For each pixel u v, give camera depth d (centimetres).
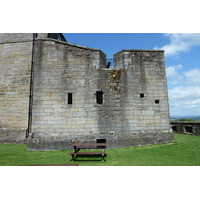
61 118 902
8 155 757
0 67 1143
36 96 903
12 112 1093
